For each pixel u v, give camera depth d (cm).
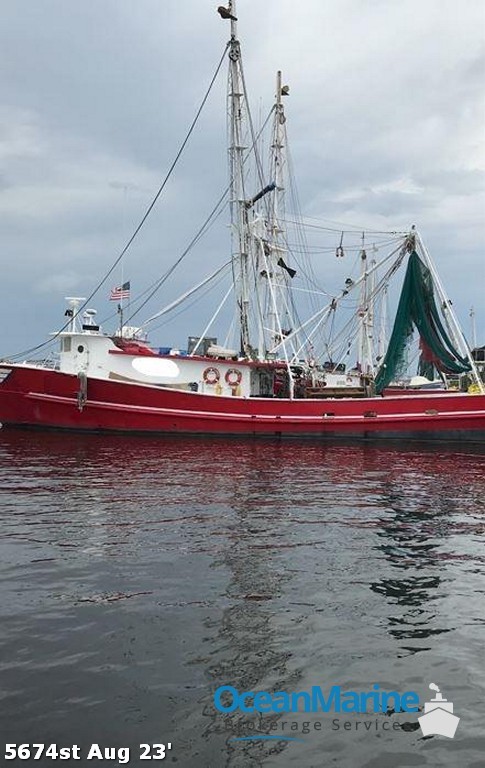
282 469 2192
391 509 1530
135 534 1236
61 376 3212
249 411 3253
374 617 837
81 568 1014
